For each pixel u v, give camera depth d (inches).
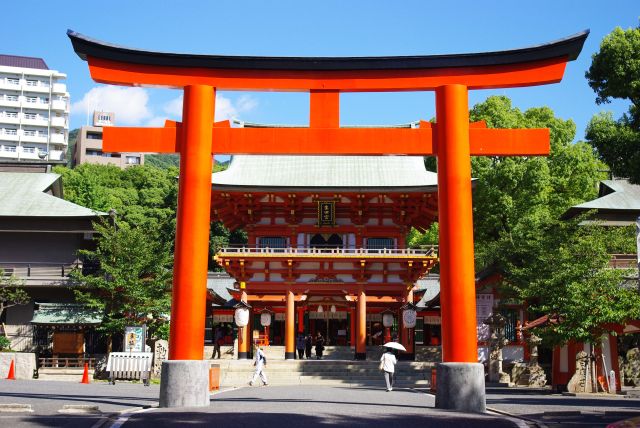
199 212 809.5
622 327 1221.7
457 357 784.3
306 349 1988.2
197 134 826.8
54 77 5969.5
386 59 844.0
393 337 2204.7
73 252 1988.2
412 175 2042.3
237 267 1920.5
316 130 840.9
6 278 1747.0
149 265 1652.3
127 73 847.1
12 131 5787.4
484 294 1592.0
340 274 1915.6
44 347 1683.1
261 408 734.5
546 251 1373.0
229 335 2266.2
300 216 2016.5
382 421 622.8
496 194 2288.4
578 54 841.5
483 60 838.5
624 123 1389.0
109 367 1322.6
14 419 608.4
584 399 1034.1
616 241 1397.6
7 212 1929.1
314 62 847.1
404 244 2000.5
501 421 645.3
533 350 1549.0
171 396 761.0
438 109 840.9
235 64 847.1
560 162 2410.2
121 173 4057.6
